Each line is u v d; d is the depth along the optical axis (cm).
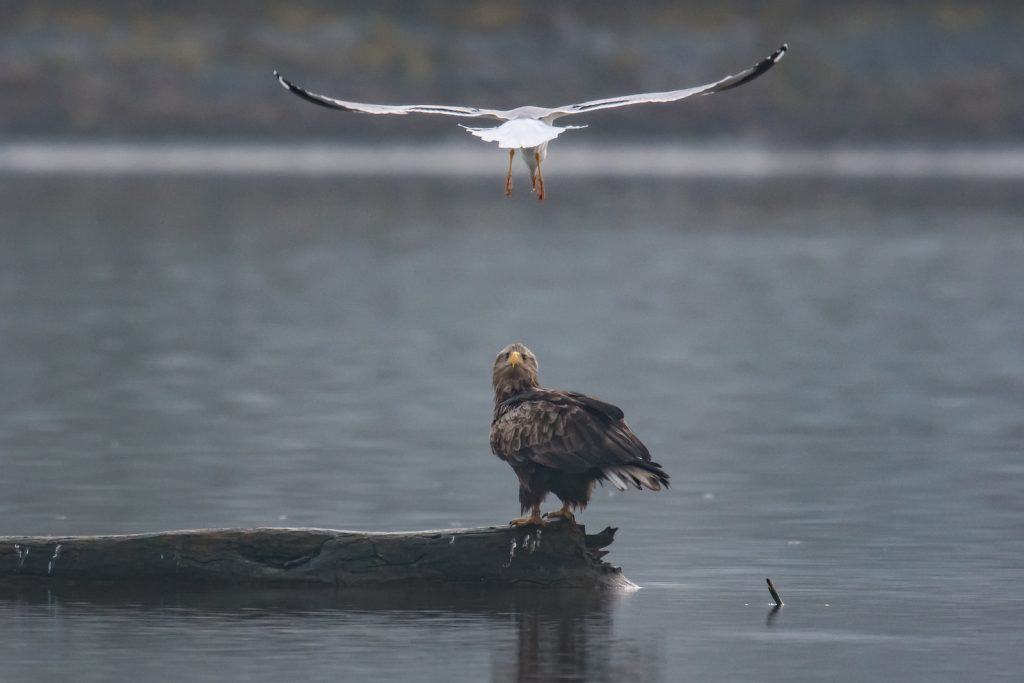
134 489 1909
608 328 3462
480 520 1758
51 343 3192
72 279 4356
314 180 8925
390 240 5662
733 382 2767
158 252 5150
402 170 9850
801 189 8112
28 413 2438
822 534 1697
